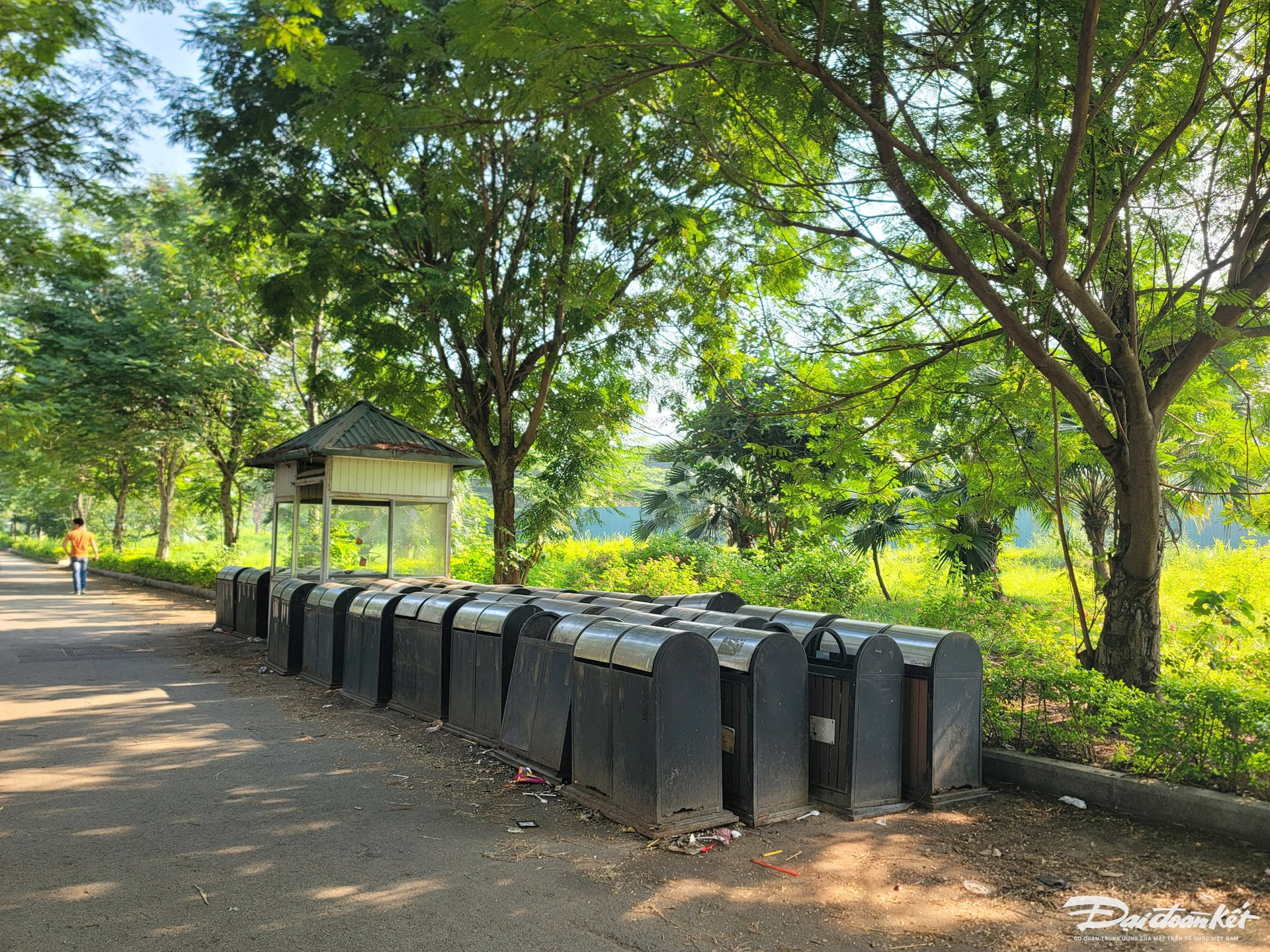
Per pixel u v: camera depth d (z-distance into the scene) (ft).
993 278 22.88
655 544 55.36
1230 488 28.55
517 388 44.78
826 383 28.99
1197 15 19.70
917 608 34.91
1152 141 20.86
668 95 26.17
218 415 74.28
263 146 39.42
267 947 11.73
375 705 27.86
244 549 94.17
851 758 17.48
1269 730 15.53
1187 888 13.62
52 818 17.12
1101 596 31.68
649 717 16.37
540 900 13.30
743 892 13.67
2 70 31.91
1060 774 18.40
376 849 15.46
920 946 11.88
